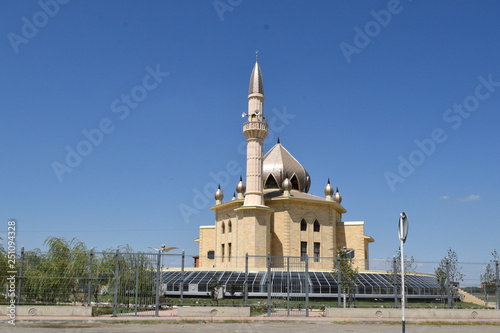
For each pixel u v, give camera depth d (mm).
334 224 74875
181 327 28188
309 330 27344
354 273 42406
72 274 34312
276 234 70125
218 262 75250
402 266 21750
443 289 38281
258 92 70125
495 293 37000
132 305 34375
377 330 27891
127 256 34594
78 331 25562
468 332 27906
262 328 28203
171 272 57906
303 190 80250
